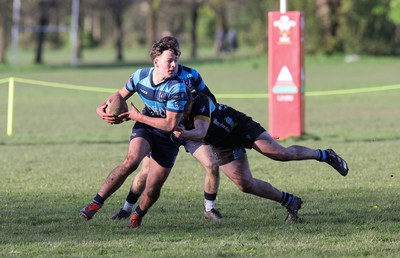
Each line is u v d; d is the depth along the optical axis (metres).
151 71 29.00
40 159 53.28
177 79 28.70
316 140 61.25
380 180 42.47
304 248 26.88
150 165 29.78
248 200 36.75
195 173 46.03
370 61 175.88
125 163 29.27
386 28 194.38
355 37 190.12
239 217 32.75
